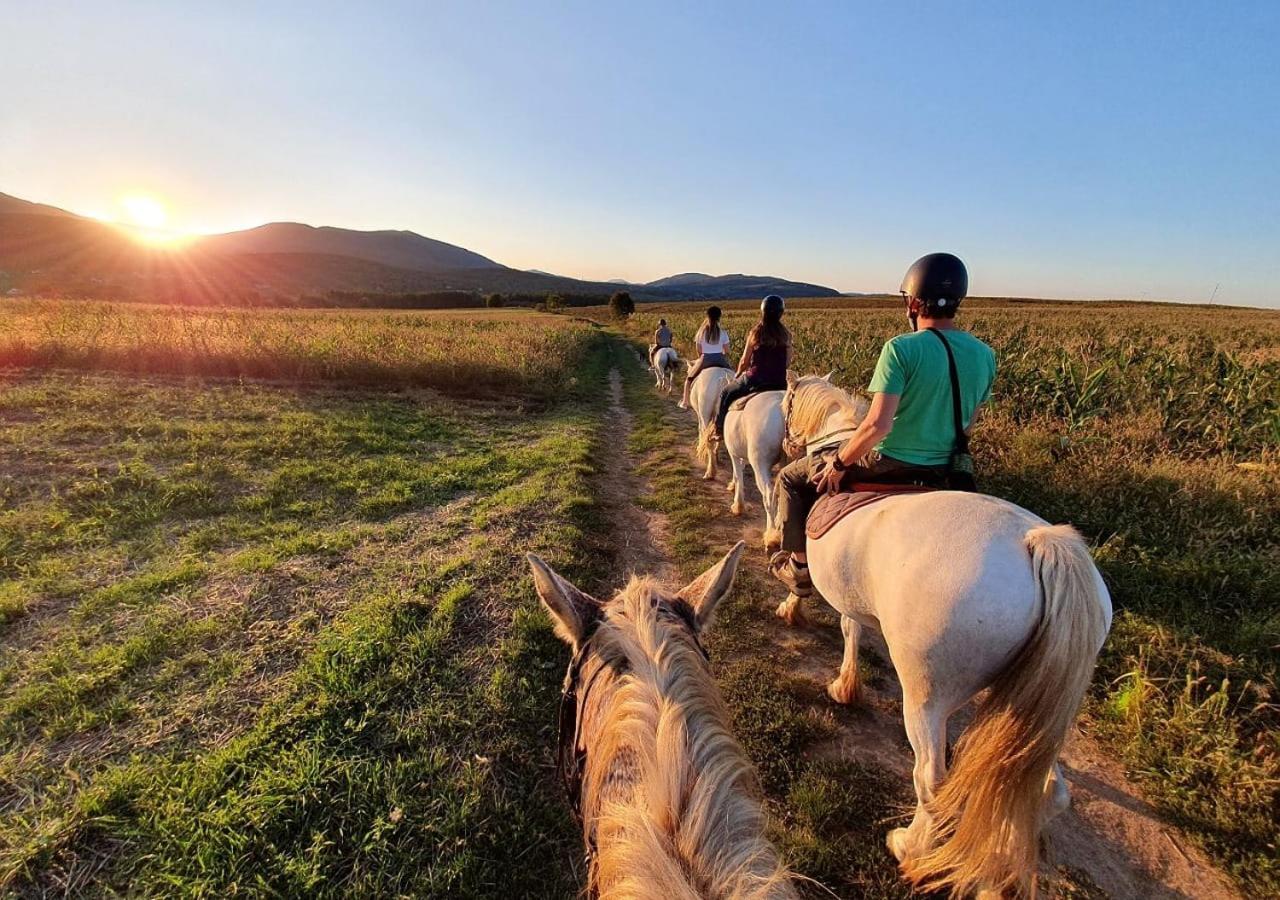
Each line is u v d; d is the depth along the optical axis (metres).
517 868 2.48
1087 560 1.89
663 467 8.65
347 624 4.05
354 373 13.12
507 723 3.24
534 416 11.63
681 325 31.55
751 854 0.97
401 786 2.79
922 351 2.51
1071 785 3.04
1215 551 4.46
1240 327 25.84
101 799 2.64
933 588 2.05
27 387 10.02
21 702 3.22
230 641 3.88
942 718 2.14
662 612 1.53
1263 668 3.42
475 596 4.55
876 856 2.58
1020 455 6.55
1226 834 2.67
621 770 1.15
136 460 6.85
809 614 4.55
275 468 7.21
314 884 2.35
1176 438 7.14
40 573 4.57
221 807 2.63
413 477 7.27
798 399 3.87
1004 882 2.03
